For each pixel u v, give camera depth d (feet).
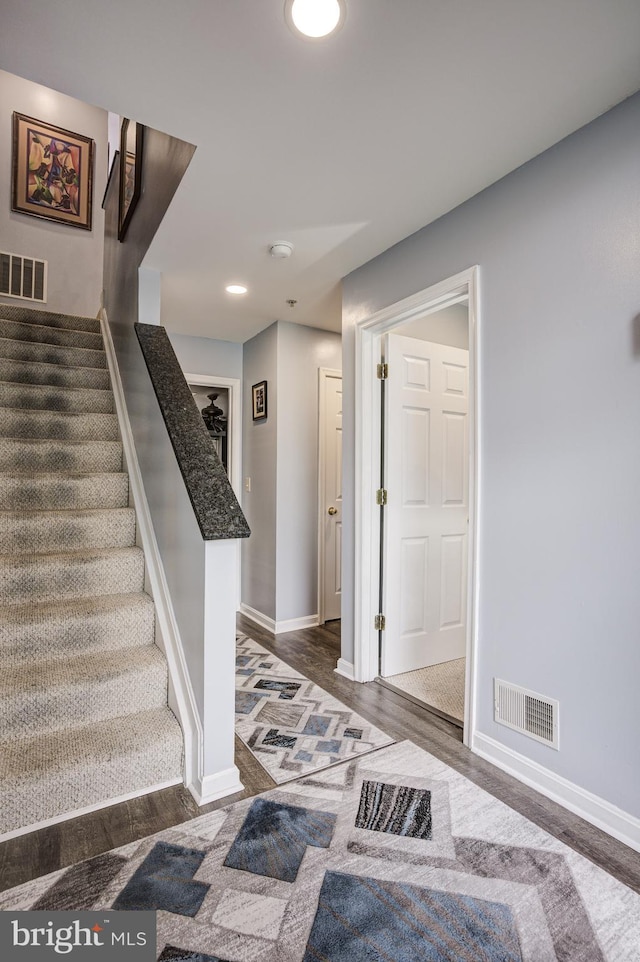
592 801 5.28
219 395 17.31
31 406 10.00
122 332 10.57
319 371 12.91
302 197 6.79
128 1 3.96
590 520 5.36
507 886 4.42
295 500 12.57
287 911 4.13
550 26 4.15
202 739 5.61
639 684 4.93
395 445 9.34
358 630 9.09
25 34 4.30
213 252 8.39
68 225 15.75
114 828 5.07
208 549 5.57
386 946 3.84
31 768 5.17
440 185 6.51
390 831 5.08
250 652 10.73
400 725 7.43
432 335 10.58
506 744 6.25
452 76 4.70
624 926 4.03
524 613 6.05
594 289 5.32
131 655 6.70
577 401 5.48
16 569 6.88
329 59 4.53
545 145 5.74
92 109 16.20
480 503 6.59
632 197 4.99
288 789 5.79
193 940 3.87
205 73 4.71
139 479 8.57
